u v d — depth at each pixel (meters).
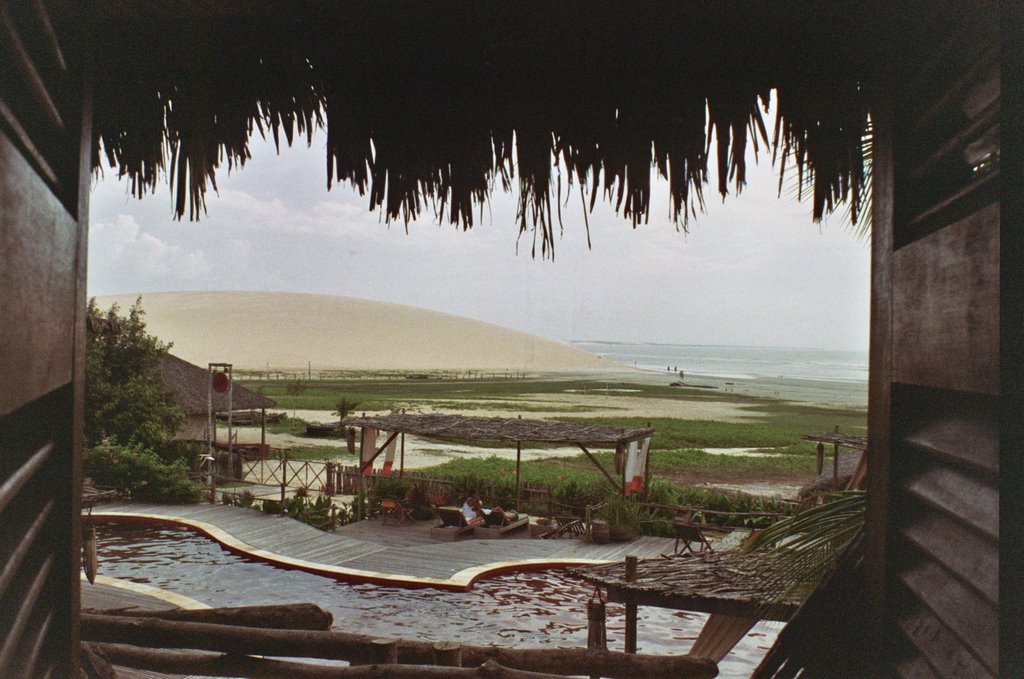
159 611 3.30
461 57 2.19
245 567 12.41
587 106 2.21
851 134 2.22
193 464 21.47
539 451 38.72
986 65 1.40
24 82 1.12
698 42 2.10
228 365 22.81
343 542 14.04
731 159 2.20
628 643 6.36
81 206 1.51
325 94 2.30
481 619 10.23
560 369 152.62
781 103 2.20
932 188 1.80
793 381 140.88
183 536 14.18
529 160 2.23
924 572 1.76
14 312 0.97
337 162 2.32
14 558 1.12
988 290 1.29
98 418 20.52
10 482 1.06
